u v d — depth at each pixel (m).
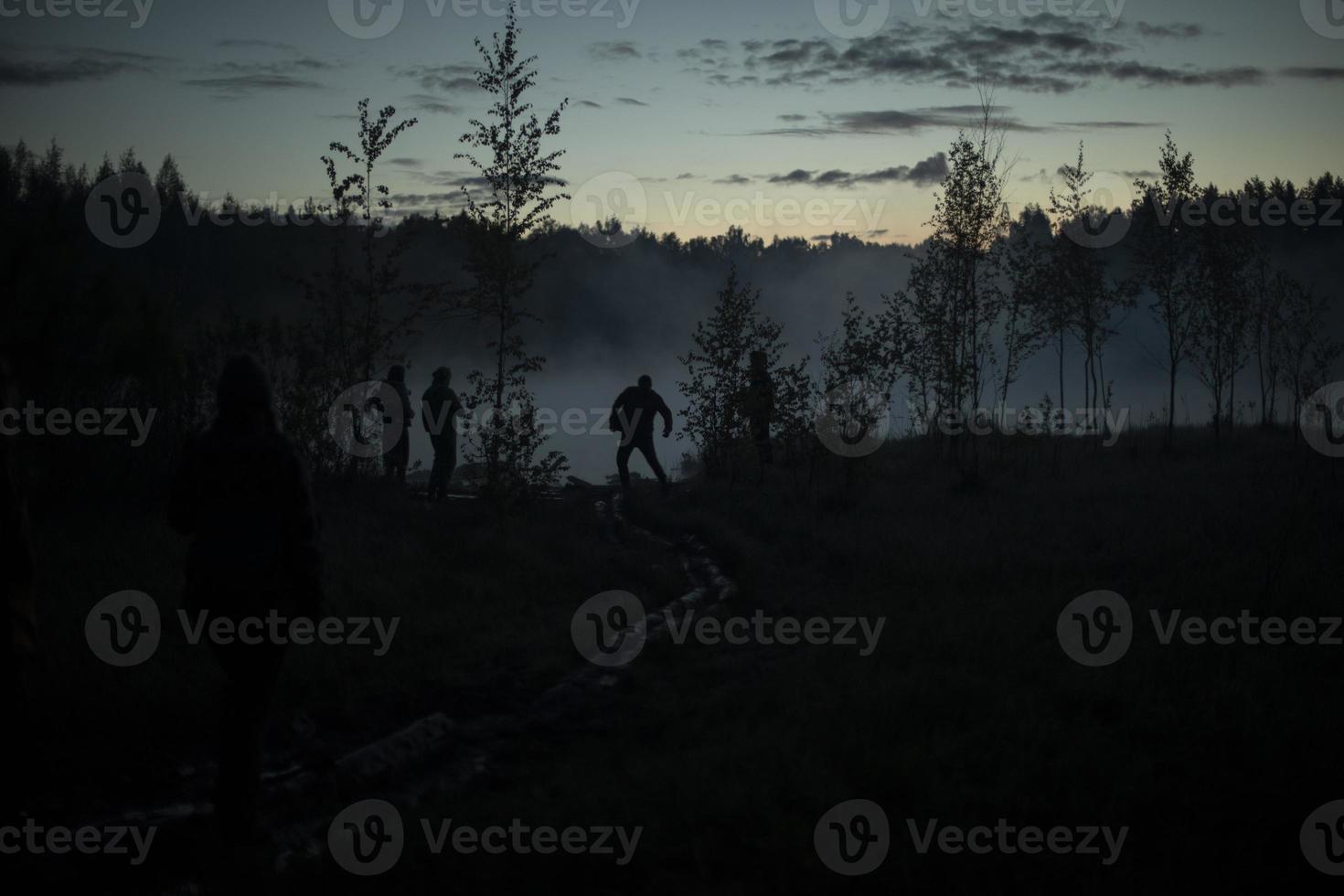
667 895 3.74
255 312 15.58
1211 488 13.73
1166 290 19.03
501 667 7.05
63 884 3.82
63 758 4.95
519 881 3.87
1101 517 12.25
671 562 11.66
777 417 15.92
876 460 18.75
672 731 5.77
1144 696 5.88
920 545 11.12
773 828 4.20
